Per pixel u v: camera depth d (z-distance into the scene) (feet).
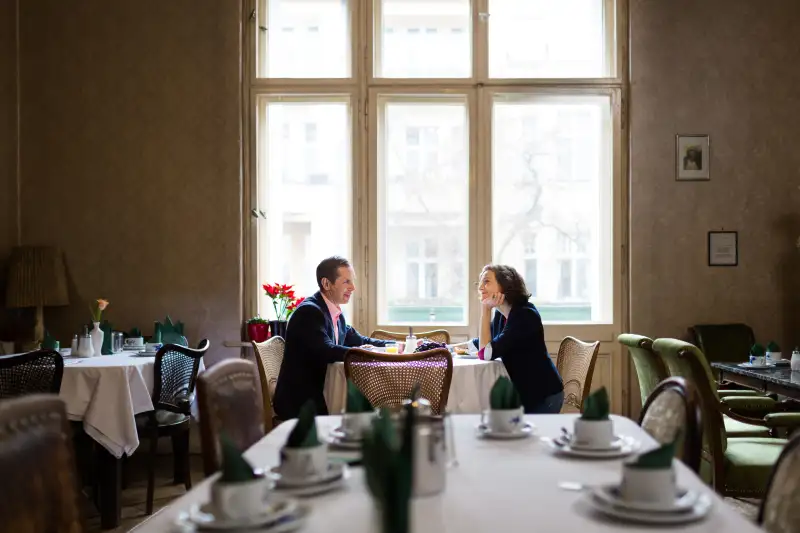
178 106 18.01
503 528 3.95
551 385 12.44
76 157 17.97
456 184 18.53
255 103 18.28
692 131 18.22
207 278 17.94
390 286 18.56
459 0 18.62
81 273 17.94
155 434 13.16
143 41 18.04
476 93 18.21
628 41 18.26
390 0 18.62
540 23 18.61
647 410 6.79
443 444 4.41
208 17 18.02
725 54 18.26
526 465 5.32
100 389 12.57
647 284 18.12
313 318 12.30
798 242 17.12
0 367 10.78
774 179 18.28
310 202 18.62
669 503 4.14
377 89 18.22
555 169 18.62
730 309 18.19
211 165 17.99
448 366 10.96
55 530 4.91
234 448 4.07
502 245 18.56
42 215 17.93
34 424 4.88
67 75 18.01
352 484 4.82
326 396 12.11
